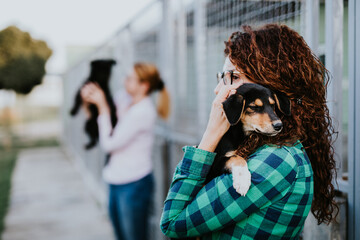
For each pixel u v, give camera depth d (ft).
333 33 5.31
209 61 8.72
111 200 10.30
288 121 4.05
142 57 13.17
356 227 5.13
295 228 3.89
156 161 12.14
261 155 3.85
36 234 15.39
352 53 5.04
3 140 45.78
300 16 5.87
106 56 17.46
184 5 9.80
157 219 11.82
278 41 4.14
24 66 59.06
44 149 38.22
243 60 4.11
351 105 5.11
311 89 4.13
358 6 4.91
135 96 10.09
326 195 4.49
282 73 4.00
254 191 3.72
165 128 11.26
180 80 10.18
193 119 9.74
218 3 8.32
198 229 3.99
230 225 3.96
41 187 22.98
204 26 8.80
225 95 4.14
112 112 10.59
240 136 4.25
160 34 11.09
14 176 26.18
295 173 3.79
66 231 15.67
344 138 8.36
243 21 7.24
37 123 64.80
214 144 4.12
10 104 63.67
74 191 21.89
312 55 4.34
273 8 6.47
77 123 27.50
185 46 10.02
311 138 4.26
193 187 4.10
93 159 20.67
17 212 18.30
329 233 5.42
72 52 44.14
